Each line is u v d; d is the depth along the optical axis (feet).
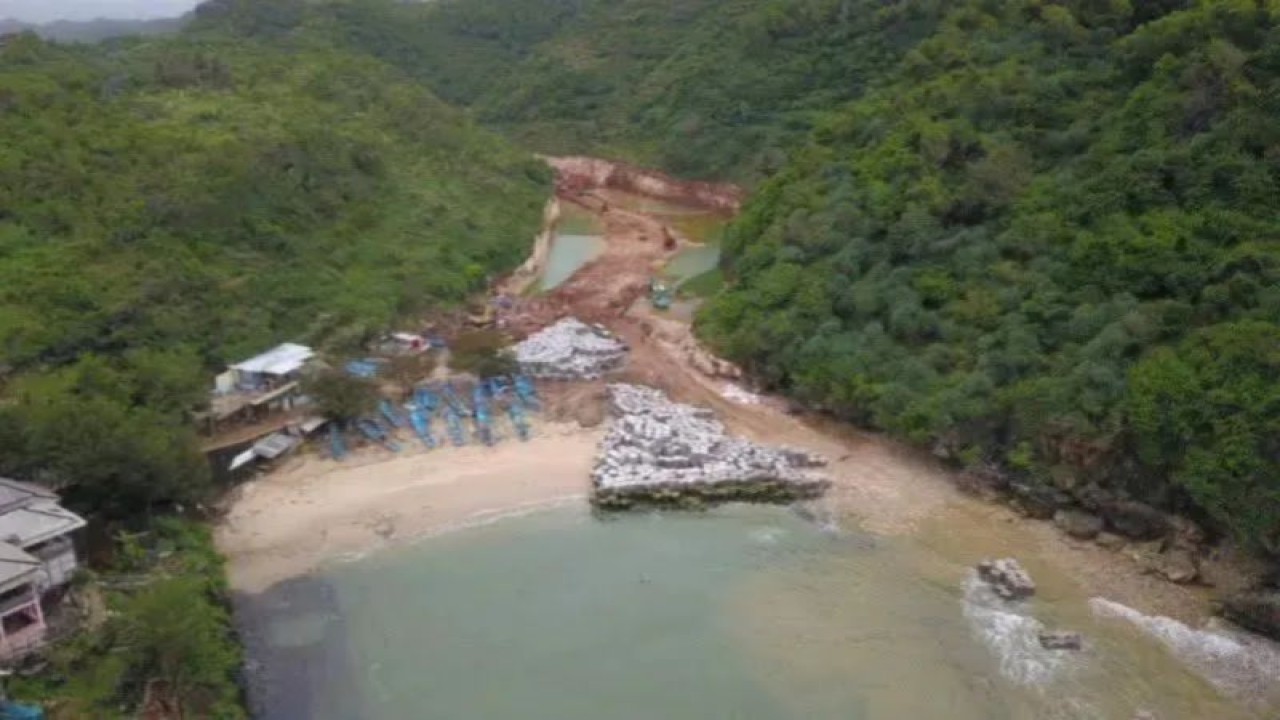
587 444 208.85
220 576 159.63
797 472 194.29
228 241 248.32
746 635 150.30
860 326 221.87
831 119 304.50
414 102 393.50
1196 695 134.51
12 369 186.50
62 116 263.70
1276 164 185.88
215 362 215.51
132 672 126.82
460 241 308.81
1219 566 157.07
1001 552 169.99
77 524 135.23
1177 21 217.56
